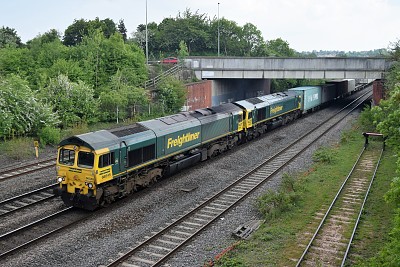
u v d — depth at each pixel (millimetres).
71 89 37375
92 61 45094
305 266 13609
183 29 88438
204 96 54500
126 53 47094
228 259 13891
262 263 13750
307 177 23500
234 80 65188
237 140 33562
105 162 18172
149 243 15398
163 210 18906
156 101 45188
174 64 58781
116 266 13633
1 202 18984
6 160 27125
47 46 45781
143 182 21266
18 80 33375
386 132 18750
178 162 24422
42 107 33156
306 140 35219
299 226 16828
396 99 17375
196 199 20516
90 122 38781
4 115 30250
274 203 18609
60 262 13883
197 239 15820
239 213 18656
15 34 75125
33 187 21562
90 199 18016
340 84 67812
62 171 18359
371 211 18453
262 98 39500
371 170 25156
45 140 31672
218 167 26672
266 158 29469
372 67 51781
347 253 14344
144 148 21016
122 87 42094
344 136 33969
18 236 15836
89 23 79312
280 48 97000
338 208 18875
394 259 10602
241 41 91688
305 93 48875
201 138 26828
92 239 15711
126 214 18234
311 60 54469
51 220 17469
